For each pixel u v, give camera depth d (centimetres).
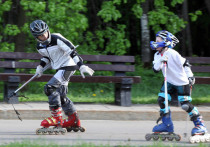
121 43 3080
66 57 1775
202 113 2248
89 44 3281
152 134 1694
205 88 3139
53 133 1816
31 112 2162
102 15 2852
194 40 4956
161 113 1673
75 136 1772
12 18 3225
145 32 3441
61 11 2689
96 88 3019
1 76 2281
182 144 1614
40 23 1700
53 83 1770
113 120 2222
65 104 1839
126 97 2394
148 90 3092
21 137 1700
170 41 1625
